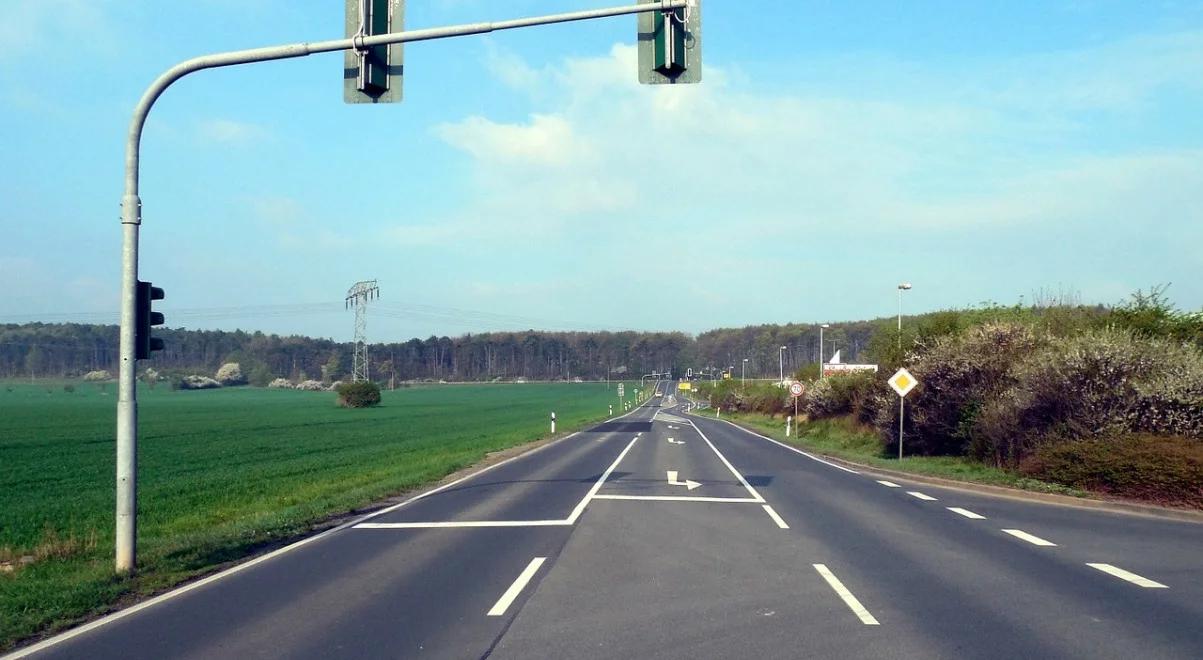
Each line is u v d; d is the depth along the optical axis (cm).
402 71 1031
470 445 3831
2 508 1967
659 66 993
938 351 2844
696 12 991
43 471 2972
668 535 1361
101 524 1697
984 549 1245
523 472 2464
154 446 4025
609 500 1808
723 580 1031
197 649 762
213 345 17288
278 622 850
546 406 10081
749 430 5541
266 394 12775
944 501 1825
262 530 1412
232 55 1062
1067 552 1224
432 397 13188
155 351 1148
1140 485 1747
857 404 3947
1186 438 1830
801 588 989
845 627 822
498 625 830
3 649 774
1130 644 769
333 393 13062
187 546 1258
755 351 18638
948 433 2777
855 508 1700
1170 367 1978
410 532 1405
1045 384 2142
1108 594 962
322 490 2173
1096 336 2144
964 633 802
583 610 887
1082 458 1898
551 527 1443
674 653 738
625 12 998
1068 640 781
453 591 976
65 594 952
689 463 2795
